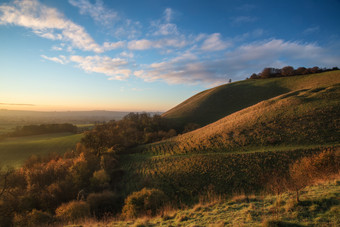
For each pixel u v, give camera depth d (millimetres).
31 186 30188
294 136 29328
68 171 35812
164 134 69688
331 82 71375
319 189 8297
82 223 10578
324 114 32031
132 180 31469
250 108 52219
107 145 53531
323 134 27266
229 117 54344
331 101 35656
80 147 54062
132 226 8195
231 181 22844
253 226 6070
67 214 15492
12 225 16312
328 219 5691
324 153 13836
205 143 38969
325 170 11977
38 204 24438
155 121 82000
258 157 26125
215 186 22812
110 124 73938
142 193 15352
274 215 6590
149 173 32125
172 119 89500
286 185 10609
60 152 61688
